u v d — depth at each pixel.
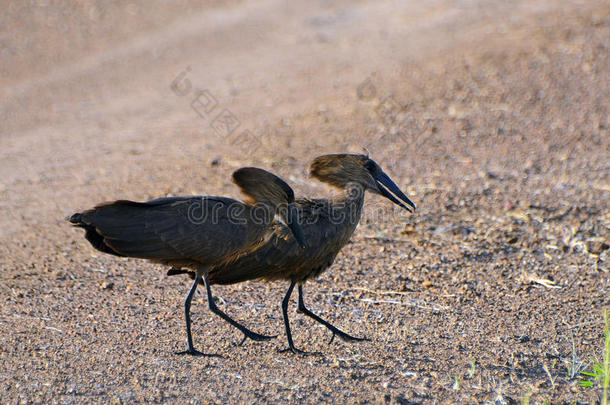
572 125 19.91
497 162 17.91
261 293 11.68
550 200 15.38
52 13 32.25
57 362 8.95
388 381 8.63
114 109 23.41
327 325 9.99
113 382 8.43
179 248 9.38
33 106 23.58
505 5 31.64
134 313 10.77
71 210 15.77
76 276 12.31
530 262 12.73
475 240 13.68
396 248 13.45
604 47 24.77
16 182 17.69
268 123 21.61
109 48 29.11
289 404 8.00
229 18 32.94
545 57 24.70
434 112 21.66
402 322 10.53
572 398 8.25
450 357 9.34
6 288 11.70
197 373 8.77
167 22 32.31
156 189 16.83
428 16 31.67
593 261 12.62
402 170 17.67
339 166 11.03
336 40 29.70
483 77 23.86
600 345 9.71
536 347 9.67
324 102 23.16
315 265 10.33
